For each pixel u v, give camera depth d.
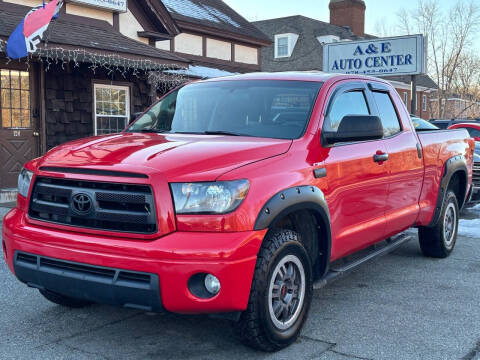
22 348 3.59
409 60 19.30
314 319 4.18
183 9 20.41
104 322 4.07
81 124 12.77
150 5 15.29
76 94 12.60
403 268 5.75
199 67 20.16
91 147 3.67
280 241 3.39
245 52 22.92
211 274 3.06
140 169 3.15
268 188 3.32
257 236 3.18
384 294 4.83
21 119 11.55
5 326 3.98
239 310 3.19
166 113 4.66
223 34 21.20
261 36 23.27
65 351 3.54
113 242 3.14
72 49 10.55
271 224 3.29
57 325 4.01
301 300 3.67
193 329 3.94
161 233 3.09
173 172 3.16
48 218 3.48
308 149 3.82
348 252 4.33
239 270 3.09
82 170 3.30
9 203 10.09
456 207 6.30
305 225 3.94
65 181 3.38
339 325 4.06
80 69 12.64
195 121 4.38
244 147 3.53
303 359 3.43
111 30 13.66
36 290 4.84
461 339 3.81
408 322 4.13
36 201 3.52
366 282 5.21
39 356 3.46
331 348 3.62
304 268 3.68
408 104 43.41
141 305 3.12
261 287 3.26
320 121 4.04
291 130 3.97
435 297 4.75
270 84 4.48
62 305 4.36
